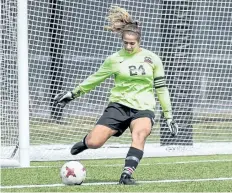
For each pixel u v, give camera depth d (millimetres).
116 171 27359
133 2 37781
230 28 39969
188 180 23859
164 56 37344
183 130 35688
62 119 37219
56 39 35969
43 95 37219
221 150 35438
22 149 29250
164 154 34500
